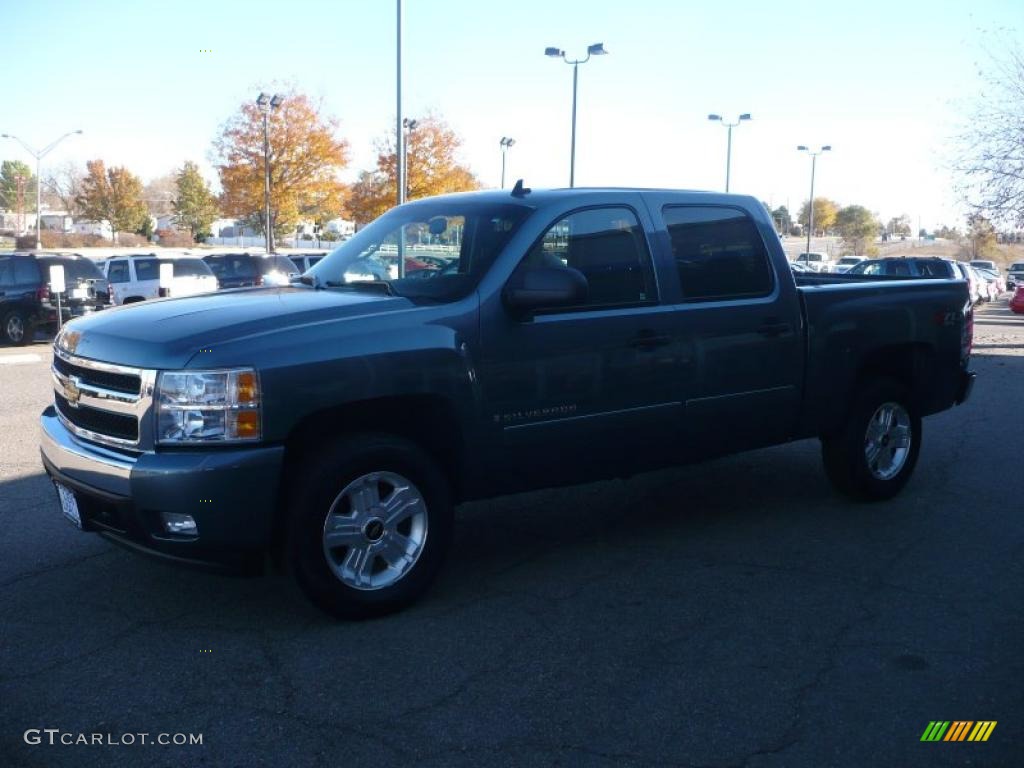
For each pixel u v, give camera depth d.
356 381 4.27
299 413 4.14
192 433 4.02
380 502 4.46
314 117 42.84
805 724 3.56
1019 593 4.92
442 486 4.60
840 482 6.54
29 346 18.66
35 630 4.36
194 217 85.38
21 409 10.34
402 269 5.14
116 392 4.23
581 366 4.97
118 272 23.47
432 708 3.66
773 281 5.84
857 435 6.38
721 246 5.66
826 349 6.08
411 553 4.56
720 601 4.78
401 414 4.63
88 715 3.58
